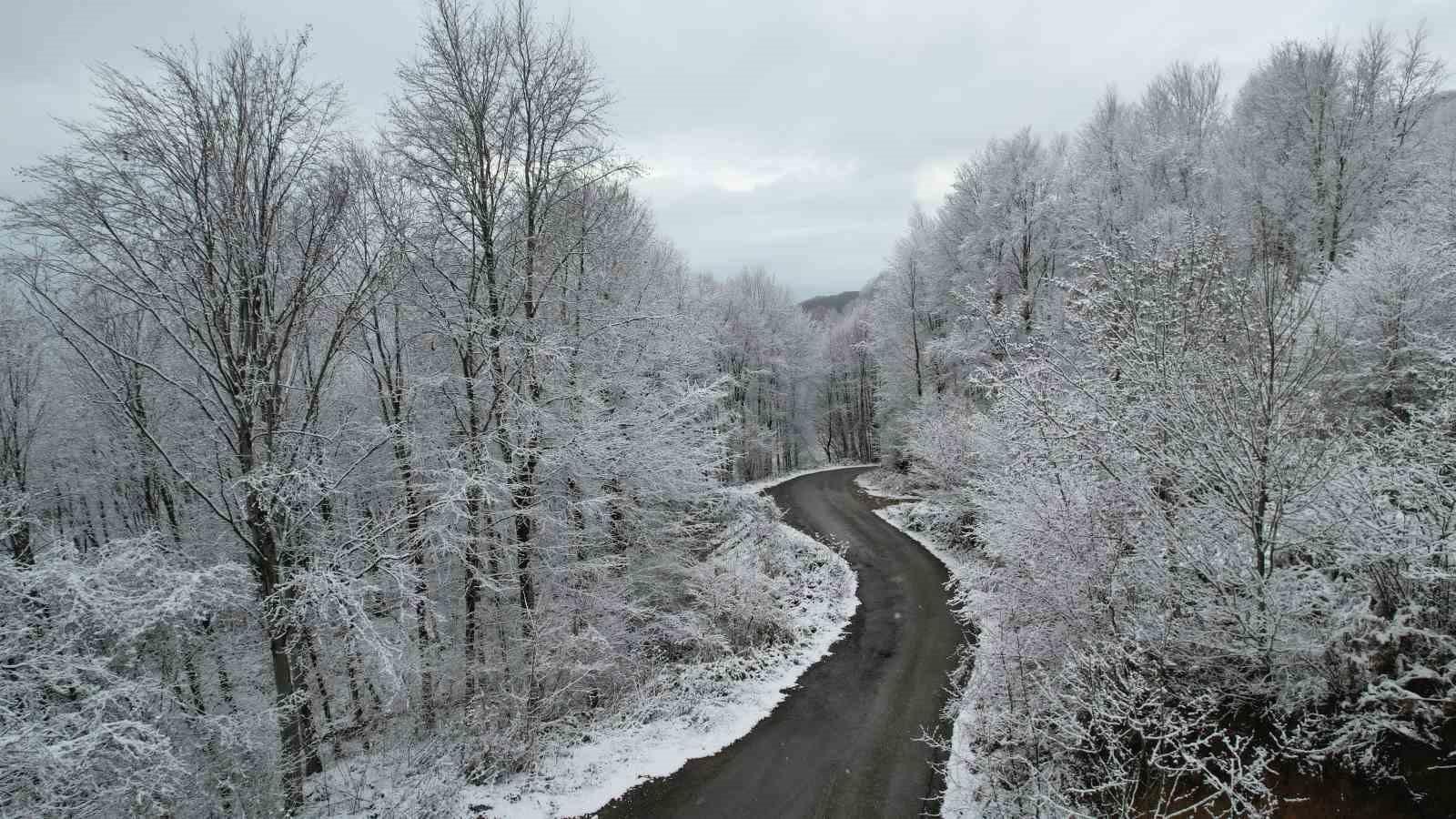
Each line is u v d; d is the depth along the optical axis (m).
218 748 7.71
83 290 8.52
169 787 6.34
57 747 5.72
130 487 10.87
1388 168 19.47
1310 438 6.65
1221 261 7.88
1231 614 6.70
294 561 8.48
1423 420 6.54
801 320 52.56
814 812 8.18
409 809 8.00
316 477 8.36
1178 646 7.07
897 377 35.38
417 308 10.60
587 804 8.40
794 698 11.53
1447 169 15.38
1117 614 7.32
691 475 13.02
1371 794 5.48
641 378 13.01
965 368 28.81
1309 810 5.66
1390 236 12.77
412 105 10.16
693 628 12.91
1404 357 11.31
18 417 9.88
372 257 10.06
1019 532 8.83
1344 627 5.80
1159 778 6.36
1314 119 20.89
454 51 10.11
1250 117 25.44
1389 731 5.71
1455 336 10.38
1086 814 5.51
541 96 10.66
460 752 9.25
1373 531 5.99
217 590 7.46
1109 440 8.06
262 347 8.44
